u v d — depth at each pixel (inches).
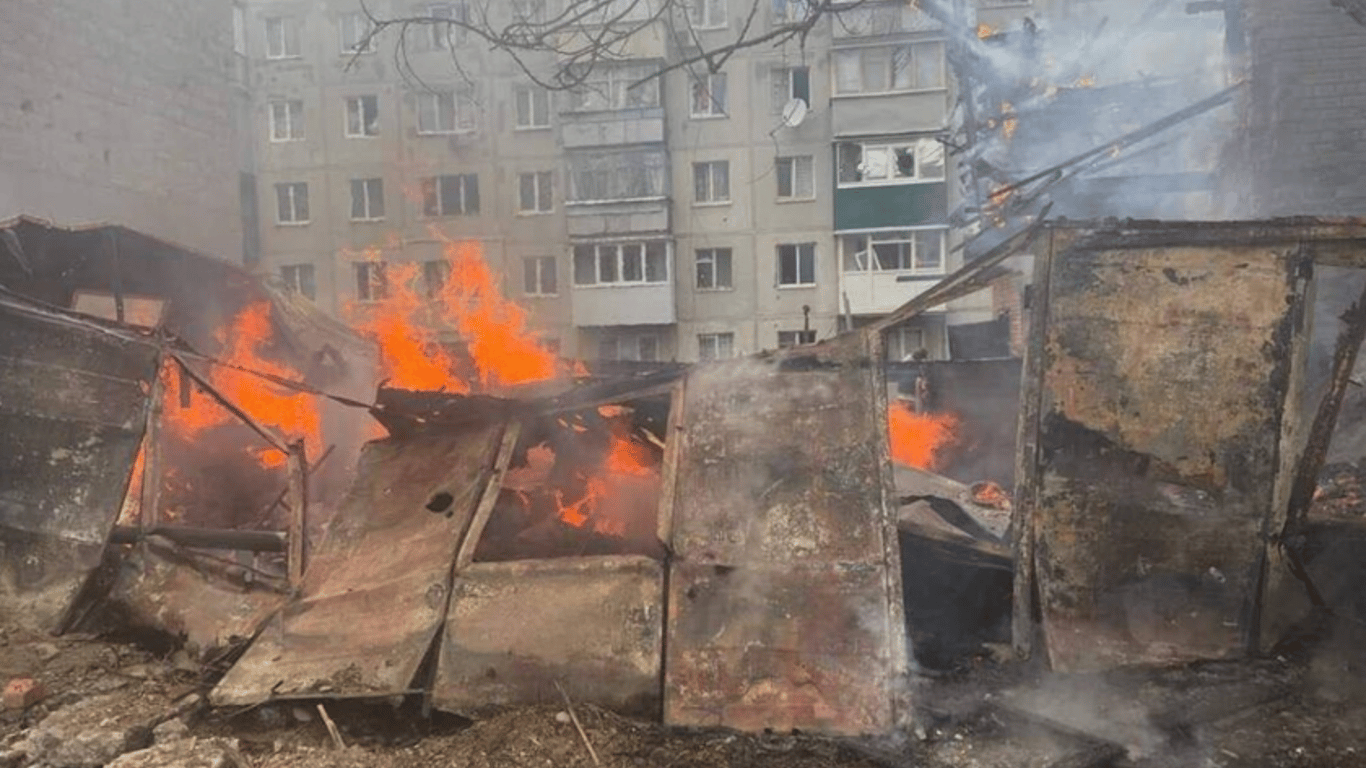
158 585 216.2
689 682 161.5
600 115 951.6
